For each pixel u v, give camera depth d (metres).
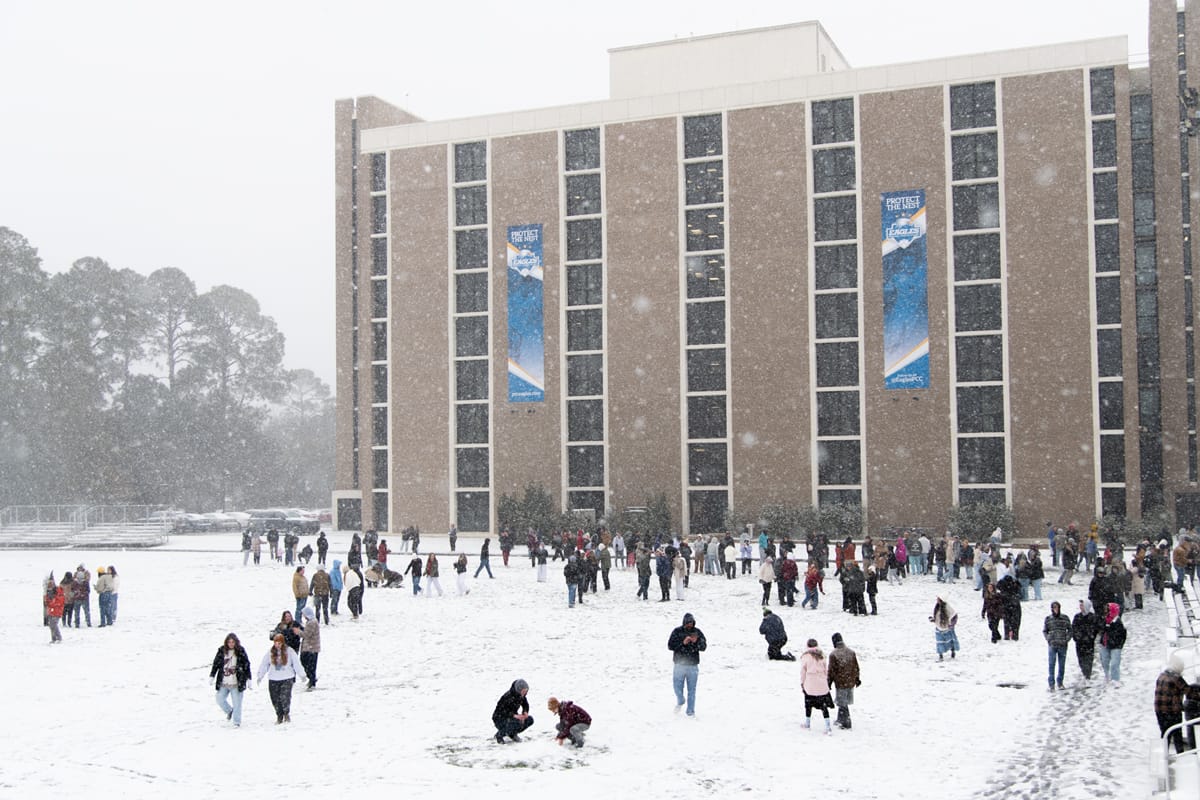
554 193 73.38
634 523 67.25
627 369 71.12
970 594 37.84
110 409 114.12
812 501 66.88
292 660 20.11
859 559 49.91
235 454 125.94
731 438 68.69
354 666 25.28
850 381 67.25
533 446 72.94
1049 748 16.92
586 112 73.12
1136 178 67.69
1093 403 62.53
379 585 41.94
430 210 76.44
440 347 75.69
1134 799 13.60
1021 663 24.86
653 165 71.44
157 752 17.52
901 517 65.31
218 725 19.52
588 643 28.16
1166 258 66.38
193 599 39.22
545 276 73.12
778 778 15.73
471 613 34.25
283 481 134.62
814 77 68.44
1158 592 36.72
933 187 65.94
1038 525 63.00
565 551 51.97
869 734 18.34
